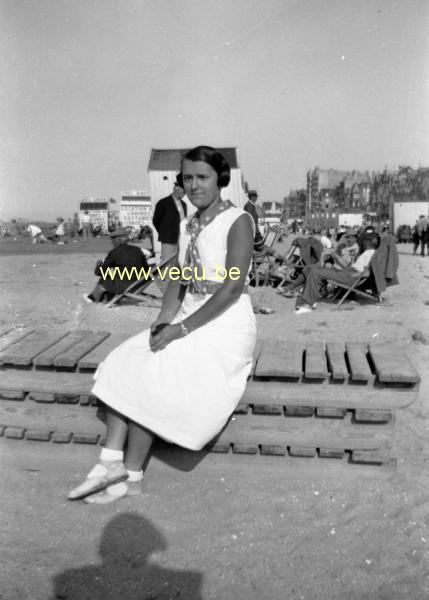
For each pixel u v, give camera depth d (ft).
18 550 8.18
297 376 9.61
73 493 9.19
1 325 22.94
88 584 7.53
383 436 9.80
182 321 9.36
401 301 29.50
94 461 10.48
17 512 9.13
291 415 9.93
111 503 9.37
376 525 8.83
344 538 8.53
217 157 9.45
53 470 10.52
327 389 9.72
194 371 9.07
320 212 431.43
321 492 9.75
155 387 9.03
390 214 143.64
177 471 10.28
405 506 9.31
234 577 7.68
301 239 32.83
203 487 9.90
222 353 9.29
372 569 7.87
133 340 9.90
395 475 10.29
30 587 7.46
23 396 10.54
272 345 11.56
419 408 13.41
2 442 10.70
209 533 8.61
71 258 57.62
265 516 9.06
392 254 28.14
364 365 9.95
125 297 27.61
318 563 7.98
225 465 10.22
